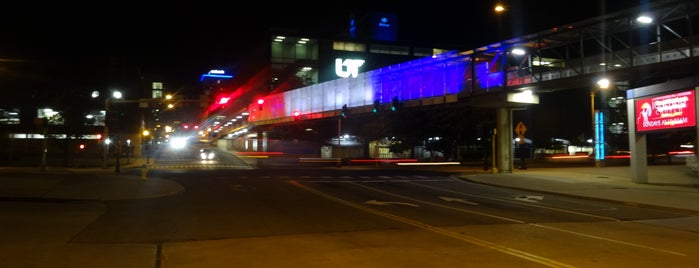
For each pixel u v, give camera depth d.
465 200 19.45
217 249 9.65
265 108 77.75
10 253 8.90
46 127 35.25
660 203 17.80
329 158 57.59
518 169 39.59
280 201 18.52
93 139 64.75
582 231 12.13
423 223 13.23
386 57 94.19
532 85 30.89
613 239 11.02
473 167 47.53
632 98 26.09
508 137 34.75
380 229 12.20
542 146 79.50
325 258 8.84
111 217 14.06
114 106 54.50
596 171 35.09
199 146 126.19
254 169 41.69
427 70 49.09
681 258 9.01
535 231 12.03
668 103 23.64
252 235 11.30
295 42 88.50
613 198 19.47
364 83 57.22
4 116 52.97
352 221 13.55
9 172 31.23
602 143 41.22
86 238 10.69
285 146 75.38
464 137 53.22
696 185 23.75
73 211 15.13
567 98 82.12
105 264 8.20
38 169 36.94
